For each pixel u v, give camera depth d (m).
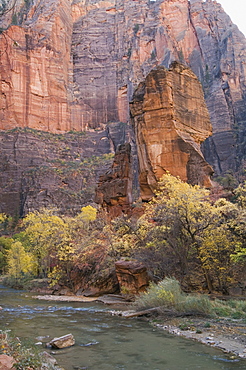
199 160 34.09
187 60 137.50
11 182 109.81
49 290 33.94
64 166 117.19
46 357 9.26
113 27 151.75
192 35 141.50
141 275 23.14
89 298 26.48
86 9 158.12
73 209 98.81
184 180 33.34
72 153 124.19
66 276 32.06
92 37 149.62
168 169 33.66
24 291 36.47
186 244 22.66
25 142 116.06
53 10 143.25
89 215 56.59
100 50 147.12
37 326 14.75
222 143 106.12
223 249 21.64
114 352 10.49
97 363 9.38
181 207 22.17
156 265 22.86
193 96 37.06
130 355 10.16
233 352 10.24
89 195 104.88
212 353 10.25
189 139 35.19
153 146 34.38
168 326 14.22
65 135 128.88
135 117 36.56
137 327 14.43
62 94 134.12
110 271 27.97
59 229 37.06
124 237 29.28
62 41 140.75
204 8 144.00
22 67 126.69
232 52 122.06
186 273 22.22
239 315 15.37
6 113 122.00
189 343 11.48
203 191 23.31
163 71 34.88
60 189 106.31
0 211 106.44
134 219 30.91
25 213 101.81
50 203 102.31
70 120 134.38
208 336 12.11
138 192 81.44
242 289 21.61
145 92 35.16
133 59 139.75
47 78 131.75
